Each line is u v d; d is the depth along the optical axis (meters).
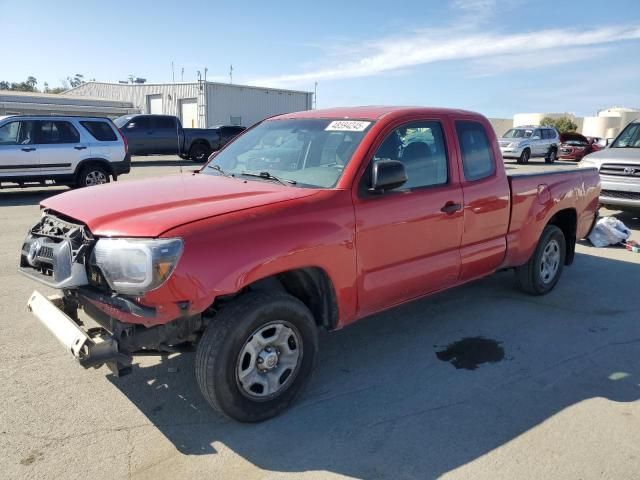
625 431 3.34
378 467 2.95
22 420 3.27
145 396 3.60
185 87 40.19
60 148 12.97
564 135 31.02
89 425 3.25
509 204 4.96
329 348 4.46
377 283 3.80
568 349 4.54
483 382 3.93
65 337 3.00
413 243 4.02
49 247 3.32
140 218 3.02
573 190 5.85
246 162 4.38
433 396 3.71
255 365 3.25
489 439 3.23
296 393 3.48
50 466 2.87
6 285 5.73
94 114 36.00
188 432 3.22
